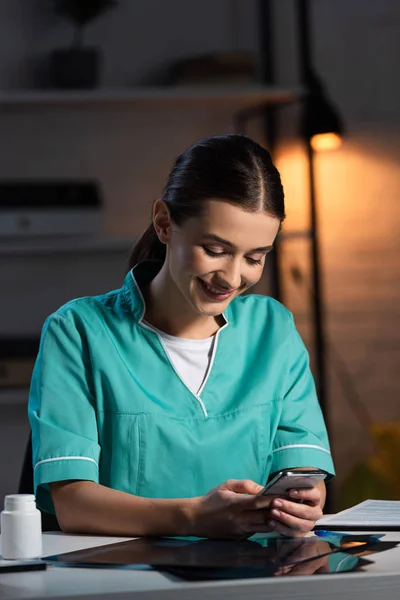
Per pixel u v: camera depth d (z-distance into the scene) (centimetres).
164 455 191
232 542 162
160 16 418
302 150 427
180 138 422
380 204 438
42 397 190
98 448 188
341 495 405
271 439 201
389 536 167
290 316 215
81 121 415
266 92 388
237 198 170
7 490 408
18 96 377
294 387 208
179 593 131
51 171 414
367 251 437
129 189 419
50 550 161
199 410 195
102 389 192
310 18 434
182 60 390
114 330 197
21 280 414
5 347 385
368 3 437
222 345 200
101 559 149
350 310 436
